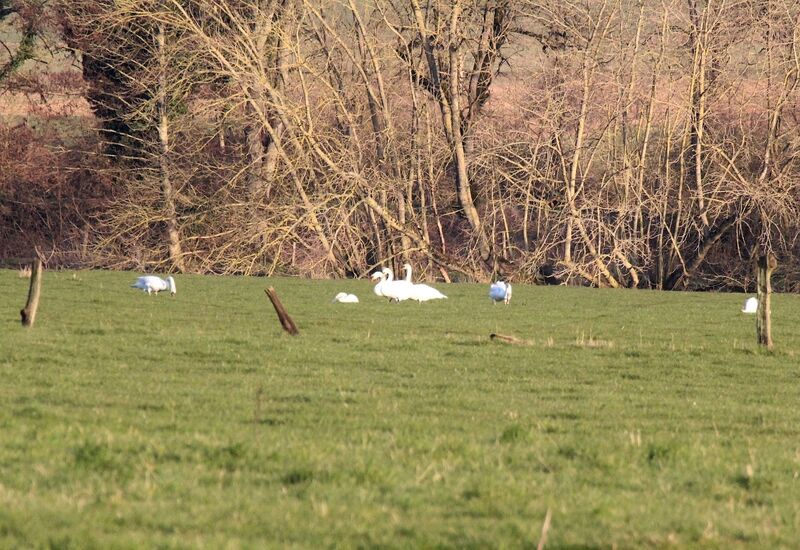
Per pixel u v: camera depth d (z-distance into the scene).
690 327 63.22
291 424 28.72
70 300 66.62
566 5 113.94
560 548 16.94
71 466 21.23
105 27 117.25
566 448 25.53
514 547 16.92
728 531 18.56
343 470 21.64
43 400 31.30
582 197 115.50
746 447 27.45
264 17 110.75
